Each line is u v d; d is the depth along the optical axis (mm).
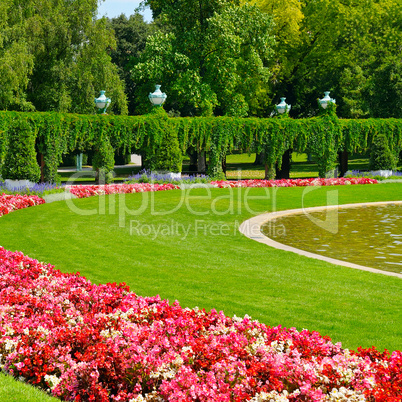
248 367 4266
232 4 35375
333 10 40406
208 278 8352
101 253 10242
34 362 4309
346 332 5910
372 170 31922
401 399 3510
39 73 34938
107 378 4211
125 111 39219
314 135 30078
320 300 7176
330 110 30406
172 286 7844
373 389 3654
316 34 41750
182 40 34875
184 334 4953
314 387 3832
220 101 36344
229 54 34438
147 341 4656
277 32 39531
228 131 28156
